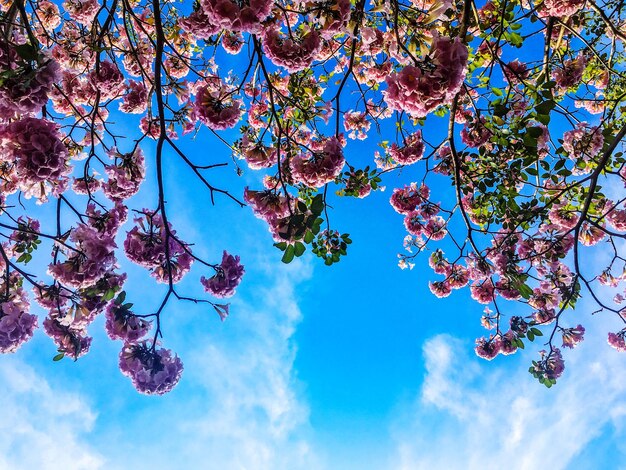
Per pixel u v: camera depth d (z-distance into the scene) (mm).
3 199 3871
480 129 4188
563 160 3910
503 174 4301
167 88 4445
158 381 3100
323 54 4969
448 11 3986
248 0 2607
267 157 3658
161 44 2898
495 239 5082
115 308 3092
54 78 2395
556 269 5371
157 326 3152
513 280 4383
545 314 5492
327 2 2963
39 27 4703
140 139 3537
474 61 4484
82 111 4465
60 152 2703
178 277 3367
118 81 3797
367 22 4492
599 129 4406
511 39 3773
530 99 3854
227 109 3346
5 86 2307
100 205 3439
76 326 3361
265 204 3088
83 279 3049
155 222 3250
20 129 2594
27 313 3254
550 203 4086
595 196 4496
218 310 3221
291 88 4797
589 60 5535
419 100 2521
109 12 3250
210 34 2951
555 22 4332
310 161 3301
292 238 2547
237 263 3252
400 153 4992
